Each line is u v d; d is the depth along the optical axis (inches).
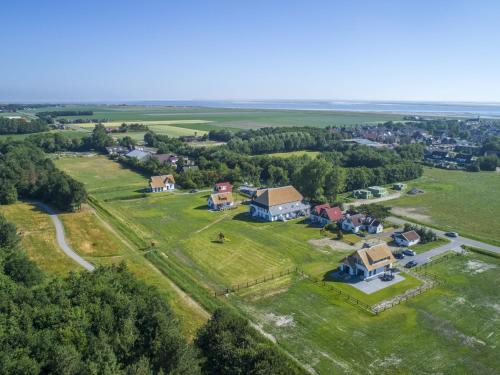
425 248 3602.4
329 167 5073.8
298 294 2773.1
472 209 4896.7
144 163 7062.0
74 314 1840.6
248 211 4795.8
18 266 2370.8
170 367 1560.0
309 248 3617.1
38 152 7342.5
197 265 3240.7
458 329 2346.2
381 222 4121.6
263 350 1663.4
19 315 1822.1
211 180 6063.0
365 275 2999.5
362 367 2014.0
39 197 5002.5
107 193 5516.7
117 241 3663.9
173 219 4434.1
